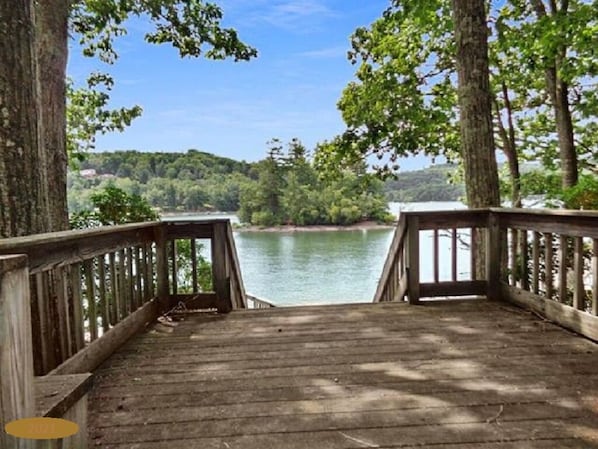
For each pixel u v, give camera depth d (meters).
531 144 11.65
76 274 2.46
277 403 2.05
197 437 1.76
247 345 2.96
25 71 2.36
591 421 1.82
